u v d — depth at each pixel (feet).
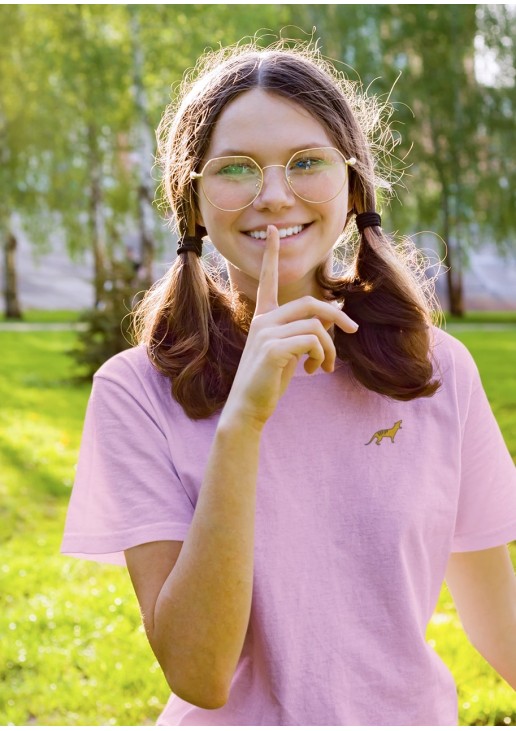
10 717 11.48
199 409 5.21
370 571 5.06
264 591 4.93
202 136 5.27
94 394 5.45
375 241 5.67
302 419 5.26
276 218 5.14
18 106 64.03
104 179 70.54
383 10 65.51
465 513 5.63
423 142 68.95
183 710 5.18
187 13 54.65
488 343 51.29
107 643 13.57
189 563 4.57
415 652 5.04
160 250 67.26
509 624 5.71
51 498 21.58
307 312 4.79
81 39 56.75
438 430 5.42
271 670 4.90
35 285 95.04
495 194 68.03
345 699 4.90
